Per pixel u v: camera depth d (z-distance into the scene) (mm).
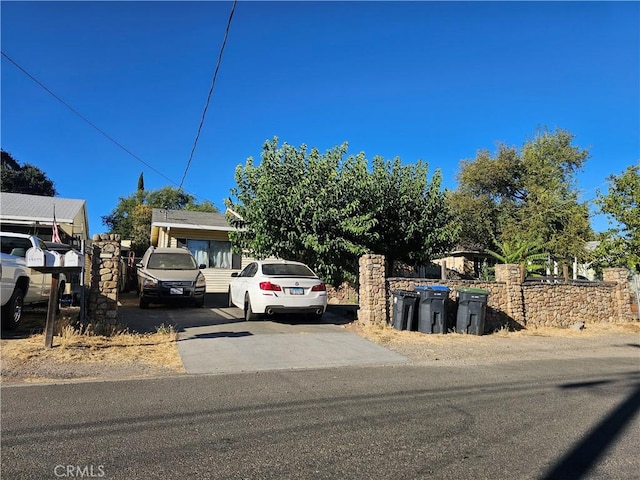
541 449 4367
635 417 5457
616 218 17000
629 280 18141
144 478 3535
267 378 6965
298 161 13648
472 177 31594
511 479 3715
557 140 31453
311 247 12797
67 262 7574
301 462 3902
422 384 6863
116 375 6770
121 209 48062
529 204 29172
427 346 10141
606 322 16375
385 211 14117
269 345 9148
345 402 5750
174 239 20922
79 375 6656
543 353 10258
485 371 8023
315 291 11547
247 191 13883
